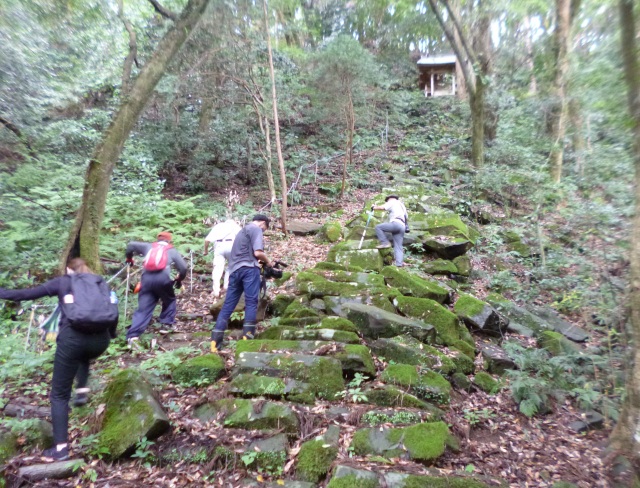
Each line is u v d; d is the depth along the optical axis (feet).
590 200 24.56
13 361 15.76
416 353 17.63
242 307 22.06
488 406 16.98
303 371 15.29
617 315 19.02
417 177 53.26
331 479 11.35
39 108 36.32
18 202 29.58
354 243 31.48
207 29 35.53
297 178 49.78
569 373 19.31
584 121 30.76
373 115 64.03
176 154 47.16
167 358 16.44
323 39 70.33
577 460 14.49
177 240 30.71
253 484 11.64
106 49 41.52
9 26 31.68
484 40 61.41
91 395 14.32
